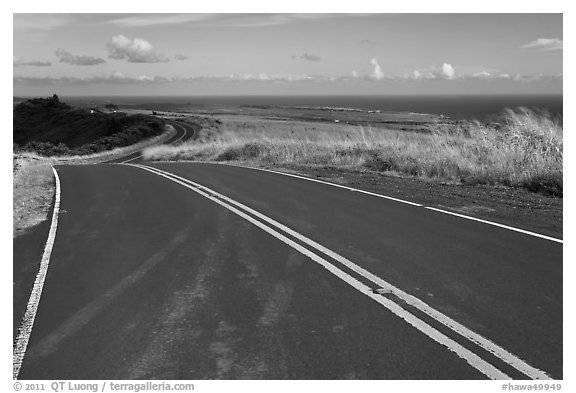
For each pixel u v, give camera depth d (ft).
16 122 319.88
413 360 13.09
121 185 46.42
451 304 16.58
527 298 17.02
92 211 33.30
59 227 28.53
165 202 36.24
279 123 300.40
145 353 13.74
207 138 201.77
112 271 20.47
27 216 31.71
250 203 34.99
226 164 69.05
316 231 26.48
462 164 46.09
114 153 175.01
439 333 14.52
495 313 15.84
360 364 12.94
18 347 14.17
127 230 27.53
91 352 13.85
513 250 22.41
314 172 53.83
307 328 14.96
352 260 21.40
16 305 17.16
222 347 13.94
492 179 42.11
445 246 23.24
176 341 14.34
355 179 46.93
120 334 14.83
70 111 323.78
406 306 16.46
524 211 30.42
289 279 19.17
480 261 20.97
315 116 423.64
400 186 41.70
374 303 16.74
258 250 23.13
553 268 20.01
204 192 40.52
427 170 48.49
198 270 20.43
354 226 27.43
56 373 12.92
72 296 17.84
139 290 18.28
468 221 28.07
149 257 22.34
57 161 140.26
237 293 17.84
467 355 13.32
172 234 26.43
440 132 59.36
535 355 13.32
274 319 15.62
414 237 24.90
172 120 314.76
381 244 23.79
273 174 52.70
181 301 17.20
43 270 20.75
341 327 14.97
